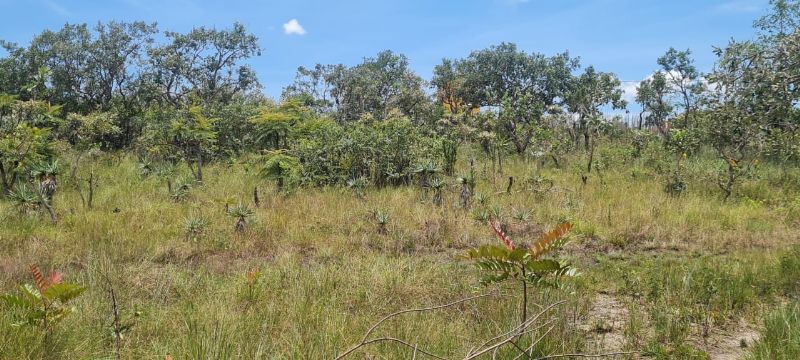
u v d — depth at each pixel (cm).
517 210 1012
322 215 1013
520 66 3322
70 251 754
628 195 1219
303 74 3014
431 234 884
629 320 521
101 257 685
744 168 1398
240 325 454
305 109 1791
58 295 394
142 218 963
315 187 1340
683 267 693
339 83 3034
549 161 1934
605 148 1961
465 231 896
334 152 1399
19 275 636
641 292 613
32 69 2430
